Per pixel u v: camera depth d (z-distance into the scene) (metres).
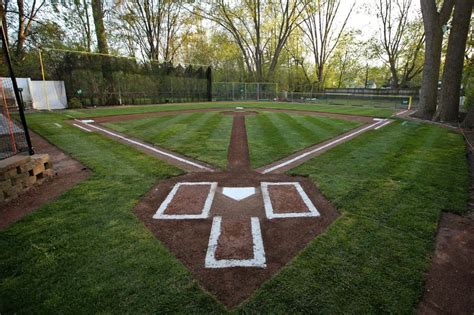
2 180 3.75
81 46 25.03
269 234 3.11
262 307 2.08
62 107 17.36
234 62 35.47
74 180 4.74
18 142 6.65
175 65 23.72
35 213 3.53
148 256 2.68
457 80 11.45
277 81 34.12
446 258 2.69
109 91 19.80
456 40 11.06
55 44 21.48
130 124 10.84
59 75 17.25
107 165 5.54
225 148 7.00
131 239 2.97
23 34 19.67
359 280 2.37
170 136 8.45
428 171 5.18
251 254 2.75
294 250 2.80
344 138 8.34
